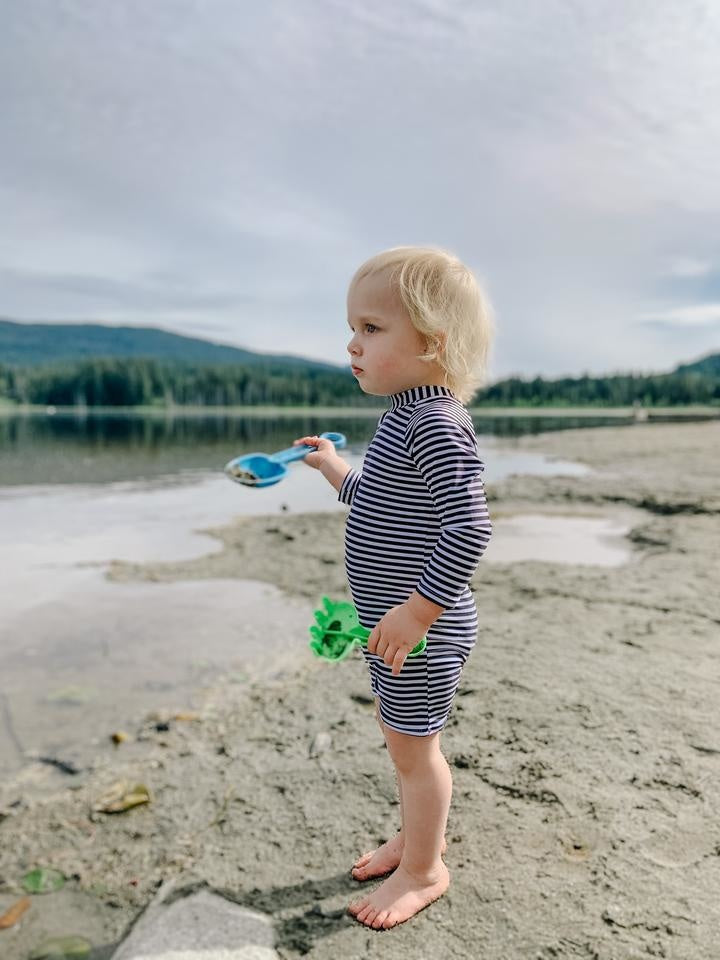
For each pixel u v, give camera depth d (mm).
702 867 1933
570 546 6004
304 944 1798
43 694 3254
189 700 3182
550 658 3279
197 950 1812
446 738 2607
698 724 2629
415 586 1730
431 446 1684
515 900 1857
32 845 2248
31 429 25281
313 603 4555
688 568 4961
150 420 36812
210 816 2338
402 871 1899
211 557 5750
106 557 5781
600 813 2158
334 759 2594
